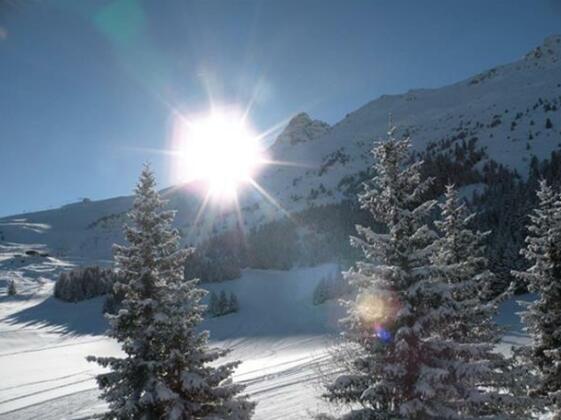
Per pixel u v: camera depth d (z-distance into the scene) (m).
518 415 11.11
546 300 16.16
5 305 129.38
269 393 29.09
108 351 73.00
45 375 50.41
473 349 10.98
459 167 177.88
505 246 63.12
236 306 97.62
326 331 72.38
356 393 11.34
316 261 131.25
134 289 13.09
